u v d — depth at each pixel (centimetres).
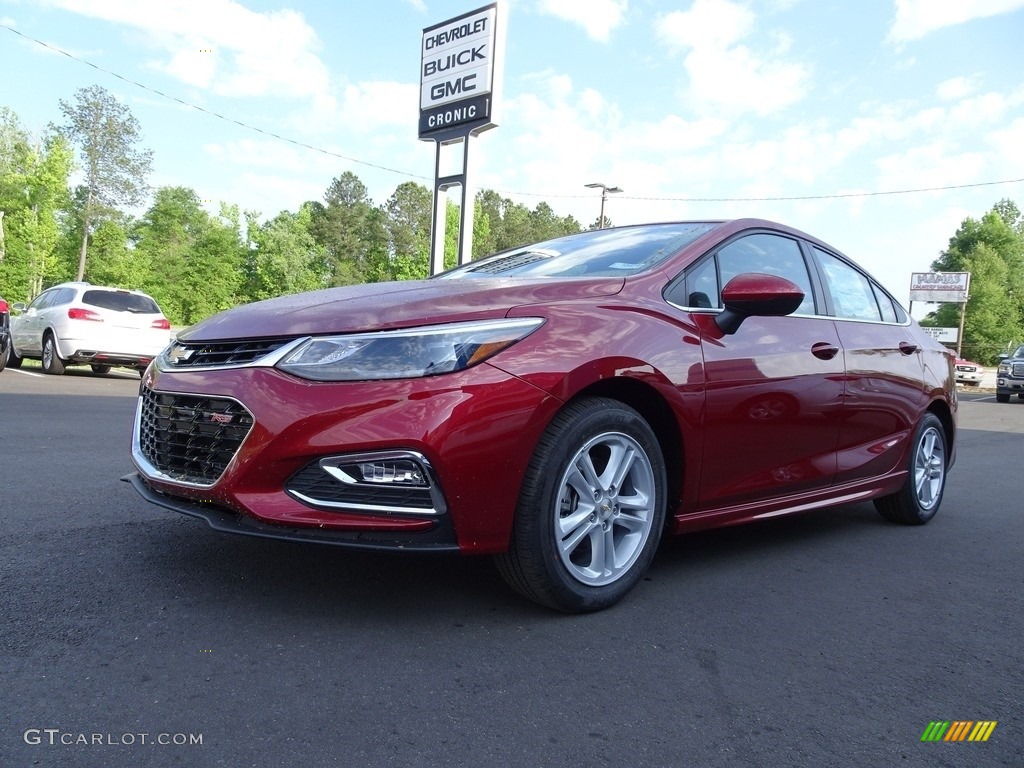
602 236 368
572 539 257
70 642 222
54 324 1224
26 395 877
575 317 261
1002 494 562
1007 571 351
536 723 190
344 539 227
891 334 420
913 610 290
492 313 247
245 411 237
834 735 192
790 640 253
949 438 473
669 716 197
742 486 314
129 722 181
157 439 271
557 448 246
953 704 212
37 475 439
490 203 9862
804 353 339
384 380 230
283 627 240
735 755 180
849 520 455
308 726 183
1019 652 253
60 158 4544
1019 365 2202
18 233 4556
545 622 255
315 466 230
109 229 5559
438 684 207
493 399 234
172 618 243
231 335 258
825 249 401
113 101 5469
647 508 277
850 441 374
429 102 1797
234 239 6962
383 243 8881
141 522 350
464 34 1708
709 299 313
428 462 227
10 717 181
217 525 238
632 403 286
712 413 292
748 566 338
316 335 240
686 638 249
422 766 169
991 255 6225
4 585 264
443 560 315
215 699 193
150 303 1274
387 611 258
